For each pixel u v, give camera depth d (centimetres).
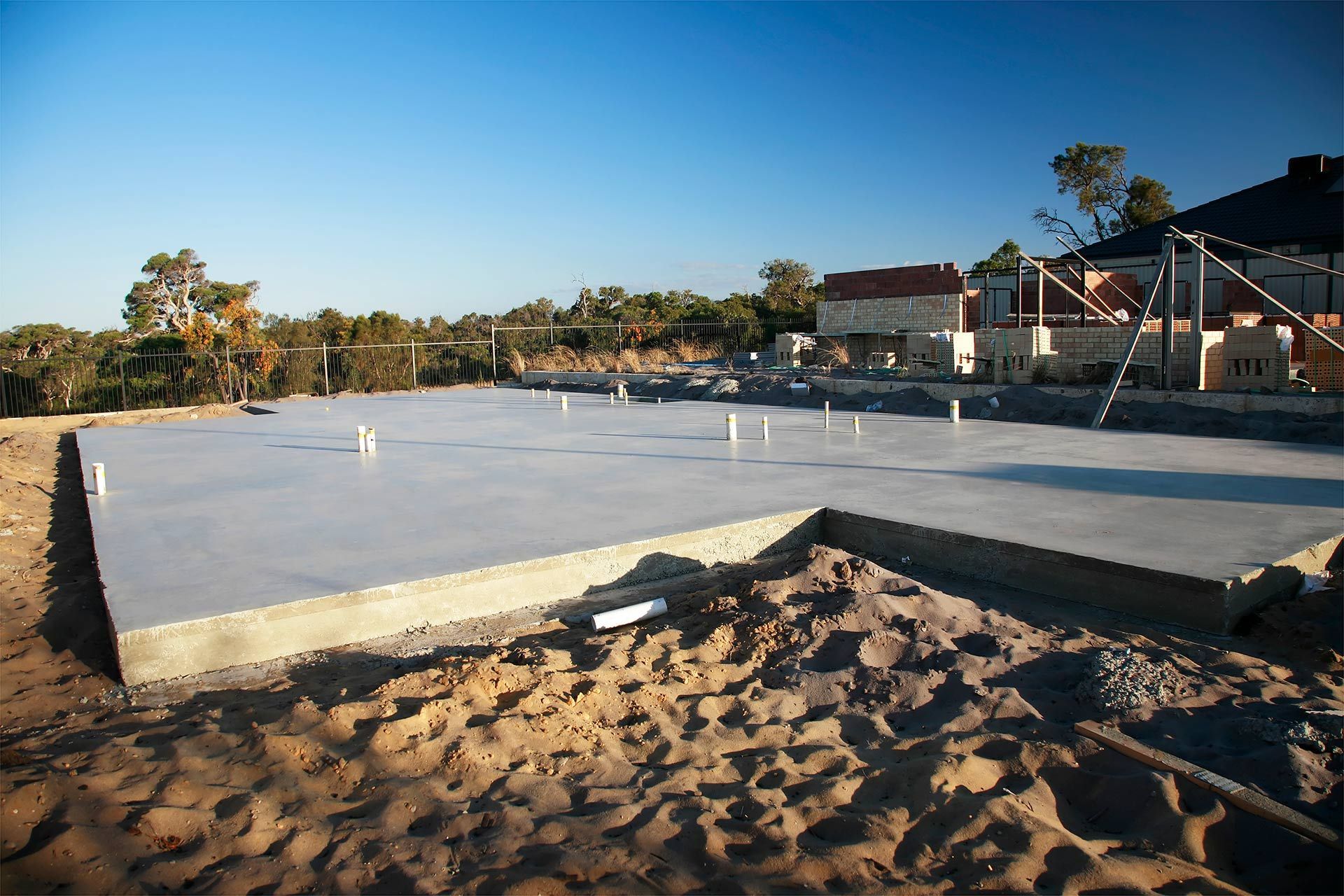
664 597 589
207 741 362
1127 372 1449
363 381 2634
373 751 345
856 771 340
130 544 681
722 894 264
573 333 3116
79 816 297
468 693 398
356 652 505
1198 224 2742
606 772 342
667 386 2056
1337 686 410
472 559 593
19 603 603
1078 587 562
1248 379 1311
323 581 551
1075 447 1027
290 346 2911
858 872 275
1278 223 2523
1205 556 545
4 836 284
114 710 427
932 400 1514
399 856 281
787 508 727
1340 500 706
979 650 462
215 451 1258
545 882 265
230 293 4156
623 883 267
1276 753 333
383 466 1047
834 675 428
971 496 757
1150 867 279
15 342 3038
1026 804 316
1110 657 430
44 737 381
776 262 4697
